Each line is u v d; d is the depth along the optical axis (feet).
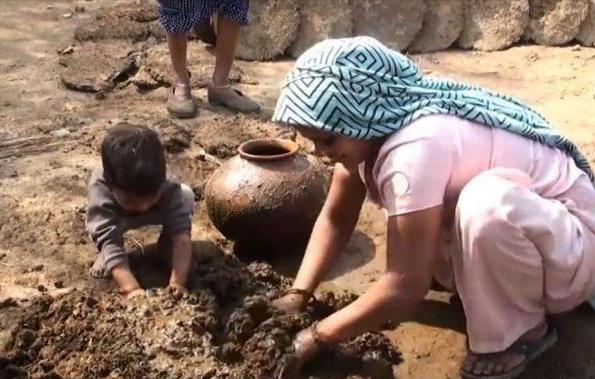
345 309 8.91
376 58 8.25
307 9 18.57
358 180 9.61
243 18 15.64
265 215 11.11
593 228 9.16
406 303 8.59
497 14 19.16
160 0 15.37
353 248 11.96
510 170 8.76
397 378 9.52
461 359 9.81
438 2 18.99
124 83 17.11
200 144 14.46
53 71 17.65
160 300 9.80
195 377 8.81
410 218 8.21
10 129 15.02
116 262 10.41
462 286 9.02
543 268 8.91
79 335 9.39
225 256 11.50
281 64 18.42
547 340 9.54
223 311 10.38
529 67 18.26
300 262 11.56
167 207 10.68
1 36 19.53
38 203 12.78
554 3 19.29
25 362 9.31
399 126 8.29
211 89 16.12
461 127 8.63
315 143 8.47
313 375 9.31
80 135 14.85
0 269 11.25
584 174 9.40
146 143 10.00
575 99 16.61
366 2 18.72
